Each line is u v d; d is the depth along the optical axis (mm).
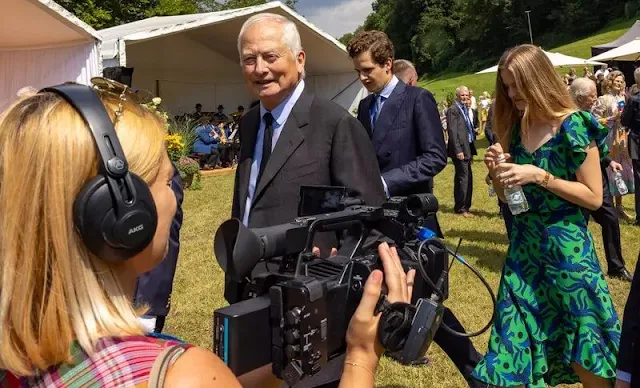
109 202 817
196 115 18734
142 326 888
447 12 77562
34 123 825
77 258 816
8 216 810
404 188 3170
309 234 1308
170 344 848
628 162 7352
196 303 4852
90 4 21891
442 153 3217
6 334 826
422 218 1476
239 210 2492
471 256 5938
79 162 814
